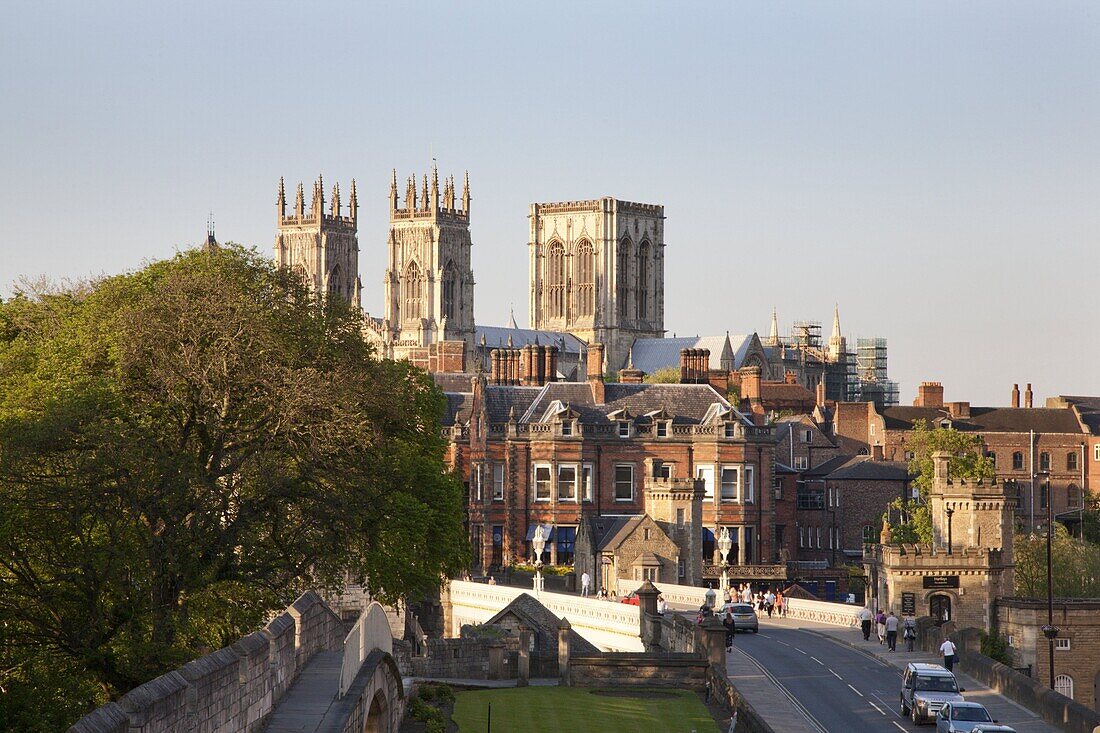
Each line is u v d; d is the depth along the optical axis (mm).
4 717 130250
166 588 152625
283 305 185500
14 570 150500
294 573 165625
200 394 161875
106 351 167875
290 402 162875
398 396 193375
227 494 159750
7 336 193250
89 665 143125
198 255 192500
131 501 149250
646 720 175875
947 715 153750
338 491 169500
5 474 145500
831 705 175875
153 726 81125
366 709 113562
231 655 96125
